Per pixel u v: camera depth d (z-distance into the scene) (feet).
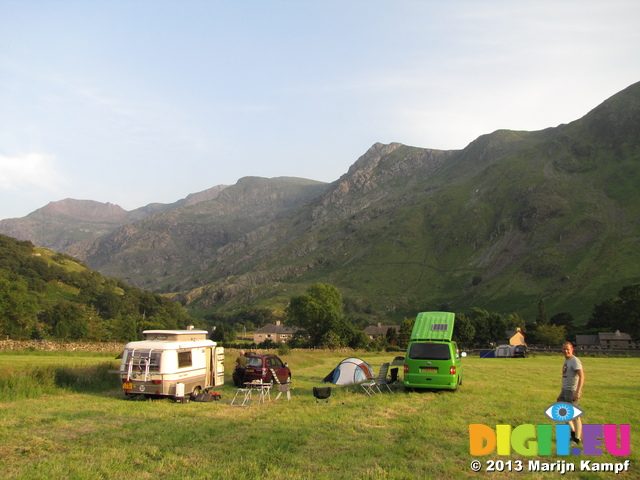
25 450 35.50
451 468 32.04
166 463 32.63
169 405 57.47
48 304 387.14
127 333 300.81
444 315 74.74
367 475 30.01
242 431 43.16
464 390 73.20
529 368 130.00
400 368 115.55
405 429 43.75
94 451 35.47
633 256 637.71
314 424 46.65
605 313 404.36
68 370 72.08
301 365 133.18
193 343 64.85
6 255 485.97
